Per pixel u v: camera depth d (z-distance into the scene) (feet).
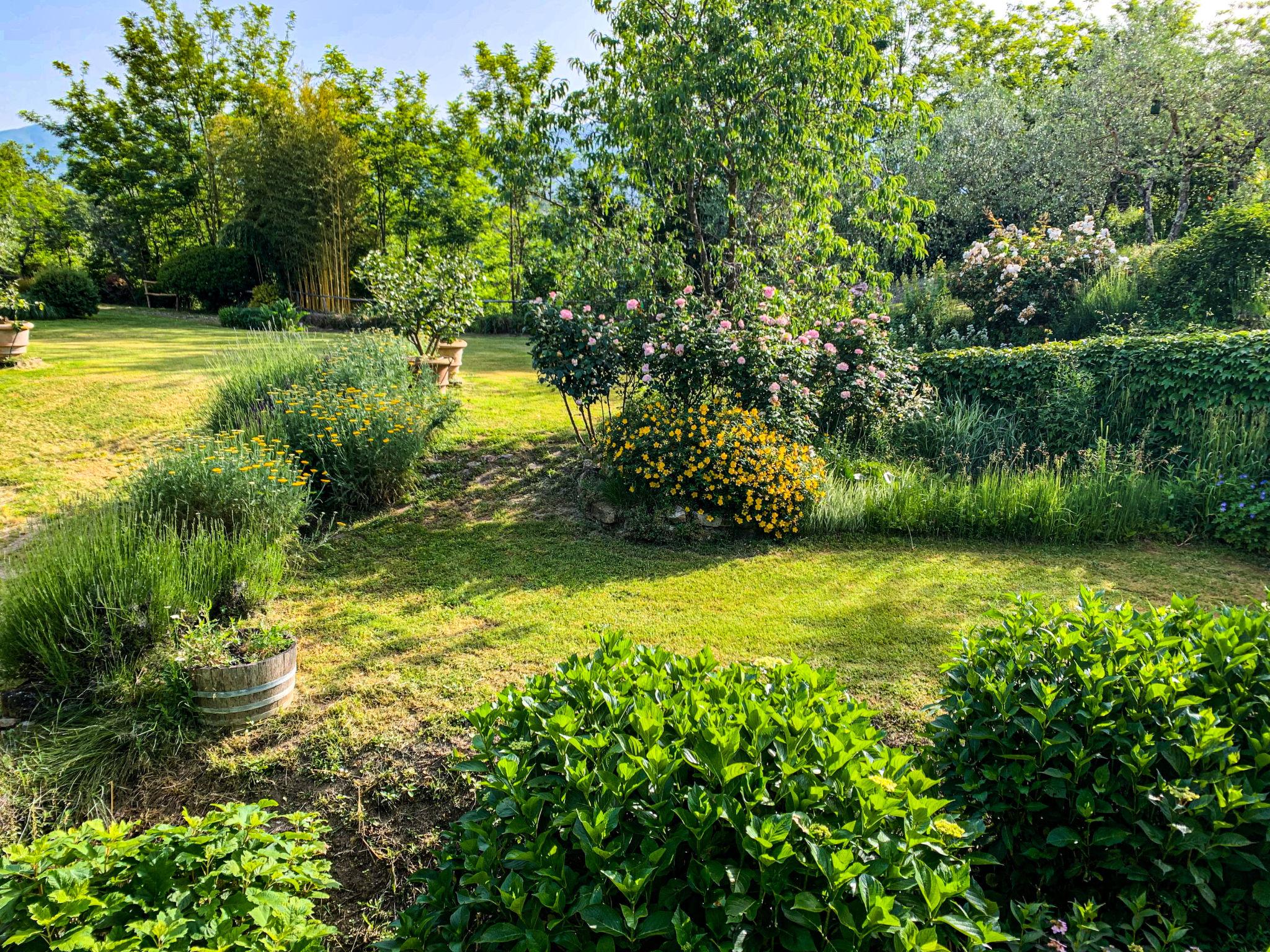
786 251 25.77
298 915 6.03
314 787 9.69
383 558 17.88
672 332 21.94
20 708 11.25
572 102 25.94
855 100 24.53
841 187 28.66
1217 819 6.16
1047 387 25.11
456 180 77.15
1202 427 22.20
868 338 24.88
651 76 24.07
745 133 23.88
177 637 11.82
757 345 21.97
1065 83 55.52
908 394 25.53
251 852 6.31
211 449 17.93
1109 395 24.34
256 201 68.23
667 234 26.99
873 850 5.08
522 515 20.80
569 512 21.07
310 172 65.31
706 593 15.92
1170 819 6.22
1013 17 75.00
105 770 9.98
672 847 4.90
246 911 5.81
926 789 5.71
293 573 16.80
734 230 26.58
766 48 23.88
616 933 4.58
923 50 74.84
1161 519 20.43
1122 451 23.12
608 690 6.84
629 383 23.15
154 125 78.79
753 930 4.77
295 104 71.05
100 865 5.72
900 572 17.22
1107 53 48.19
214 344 43.73
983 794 6.98
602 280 25.08
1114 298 33.40
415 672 12.41
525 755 6.29
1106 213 49.06
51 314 58.23
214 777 9.95
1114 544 19.56
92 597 12.12
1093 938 5.95
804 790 5.34
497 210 75.61
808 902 4.54
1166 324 31.12
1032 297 35.86
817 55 23.48
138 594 12.14
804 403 22.47
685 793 5.45
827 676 7.11
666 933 4.67
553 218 27.73
